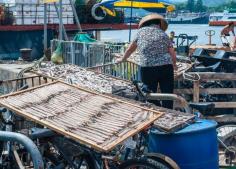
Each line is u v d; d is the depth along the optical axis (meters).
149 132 4.93
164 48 6.89
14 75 14.83
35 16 21.67
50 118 4.71
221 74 7.75
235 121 7.40
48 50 15.97
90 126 4.58
